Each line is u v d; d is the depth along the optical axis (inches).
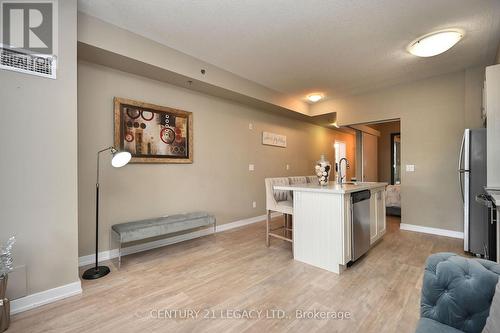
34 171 73.4
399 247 124.6
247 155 183.2
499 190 85.0
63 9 79.0
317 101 208.8
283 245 131.2
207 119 154.9
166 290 83.0
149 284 87.4
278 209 122.7
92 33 93.5
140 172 123.6
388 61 131.0
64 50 79.0
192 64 126.8
